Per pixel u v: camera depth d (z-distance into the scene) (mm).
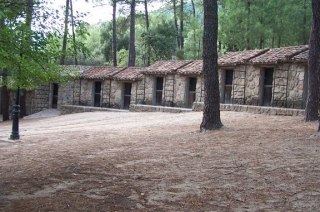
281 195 5164
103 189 5801
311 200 4906
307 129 10922
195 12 37469
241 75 18500
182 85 21516
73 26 6168
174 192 5535
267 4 21562
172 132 12484
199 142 9930
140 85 24141
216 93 12258
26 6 5492
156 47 32906
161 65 23578
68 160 8219
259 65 17422
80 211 4809
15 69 5922
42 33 5609
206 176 6352
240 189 5531
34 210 4863
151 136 11664
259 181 5883
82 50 6332
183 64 22406
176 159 7855
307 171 6258
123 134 12648
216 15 12234
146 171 6887
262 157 7539
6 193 5688
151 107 21969
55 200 5285
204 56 12281
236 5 22172
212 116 12195
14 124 12047
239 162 7238
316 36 12812
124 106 25484
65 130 15258
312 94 12898
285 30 22125
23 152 9508
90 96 27047
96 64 40781
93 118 21156
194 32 29703
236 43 23359
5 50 5352
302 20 22766
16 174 6980
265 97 17625
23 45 5445
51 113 27703
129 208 4891
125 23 40875
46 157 8688
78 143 10844
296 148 8172
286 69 16406
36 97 28625
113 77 25297
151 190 5664
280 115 15422
